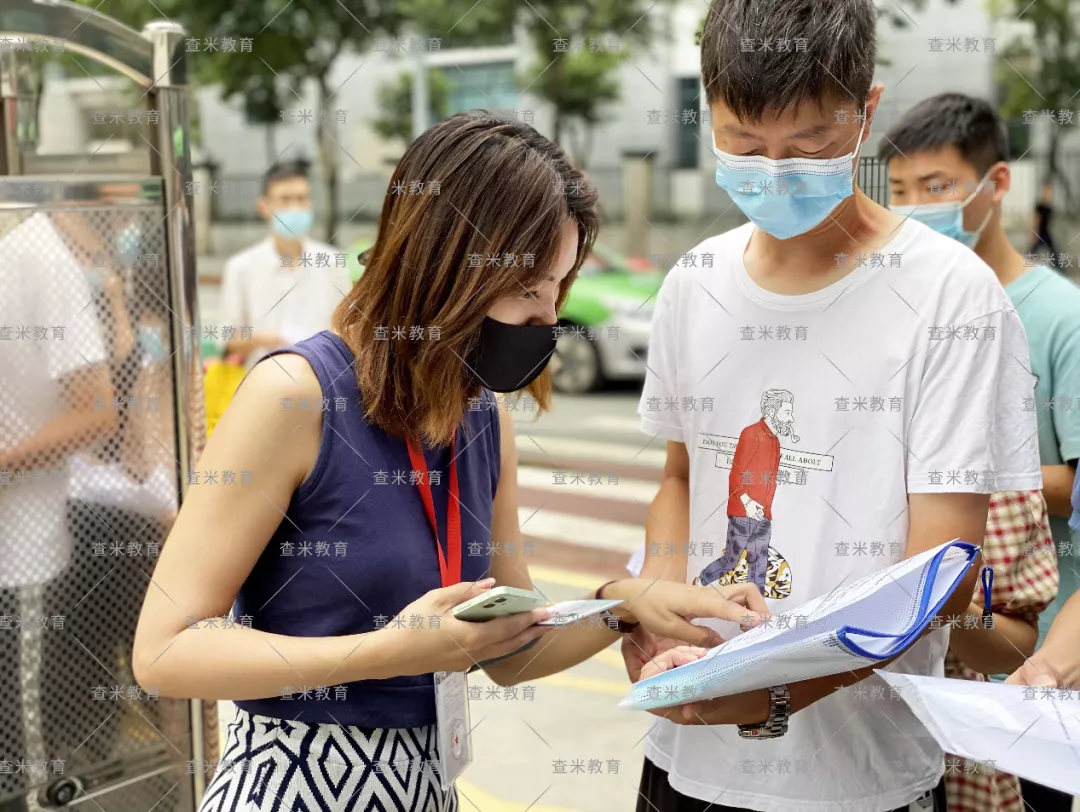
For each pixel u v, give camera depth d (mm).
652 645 1161
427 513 968
